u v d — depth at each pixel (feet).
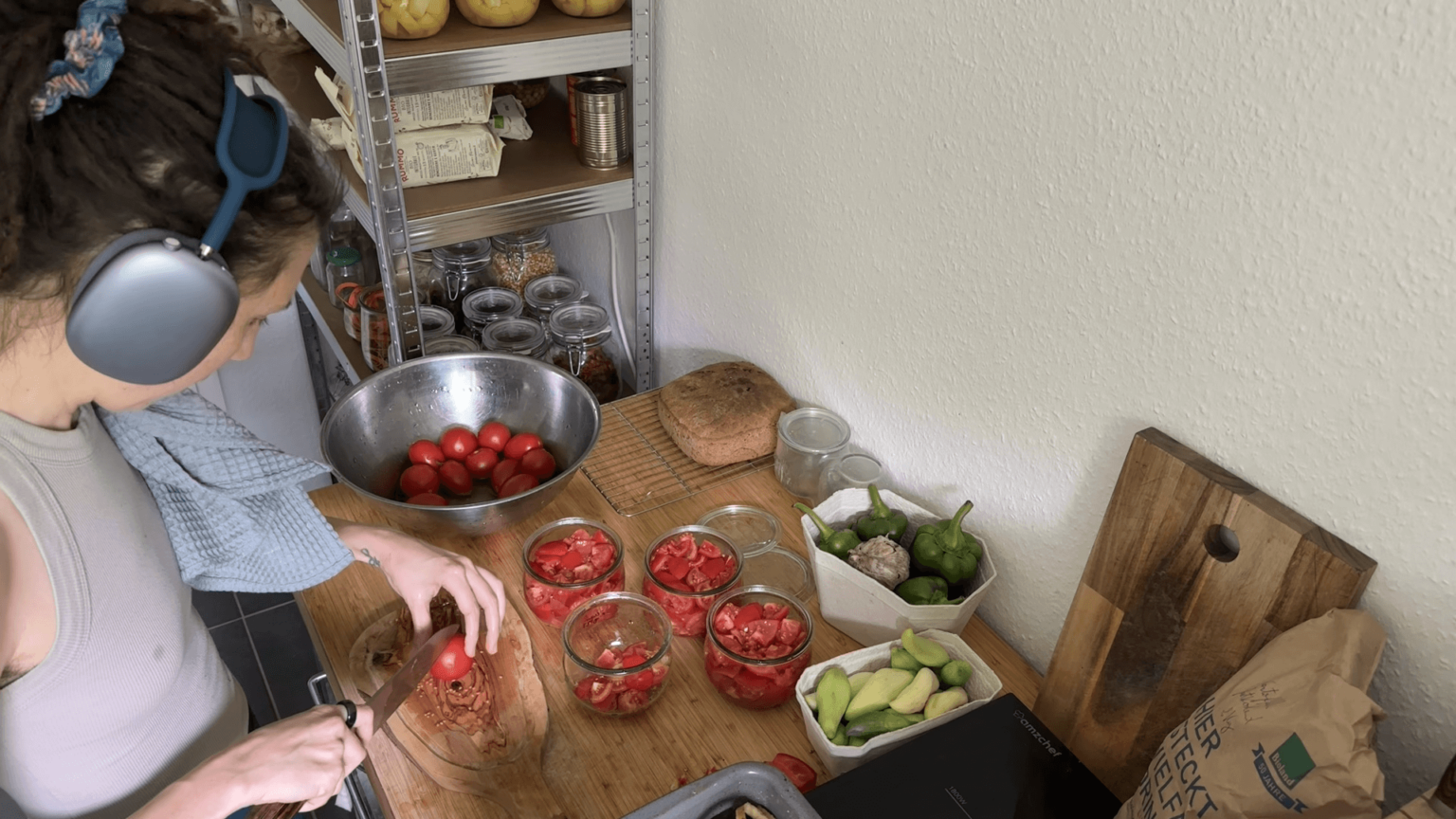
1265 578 2.37
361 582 3.63
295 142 1.95
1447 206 1.92
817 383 4.19
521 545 3.87
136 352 1.76
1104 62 2.51
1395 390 2.10
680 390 4.40
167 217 1.72
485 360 4.27
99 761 2.48
